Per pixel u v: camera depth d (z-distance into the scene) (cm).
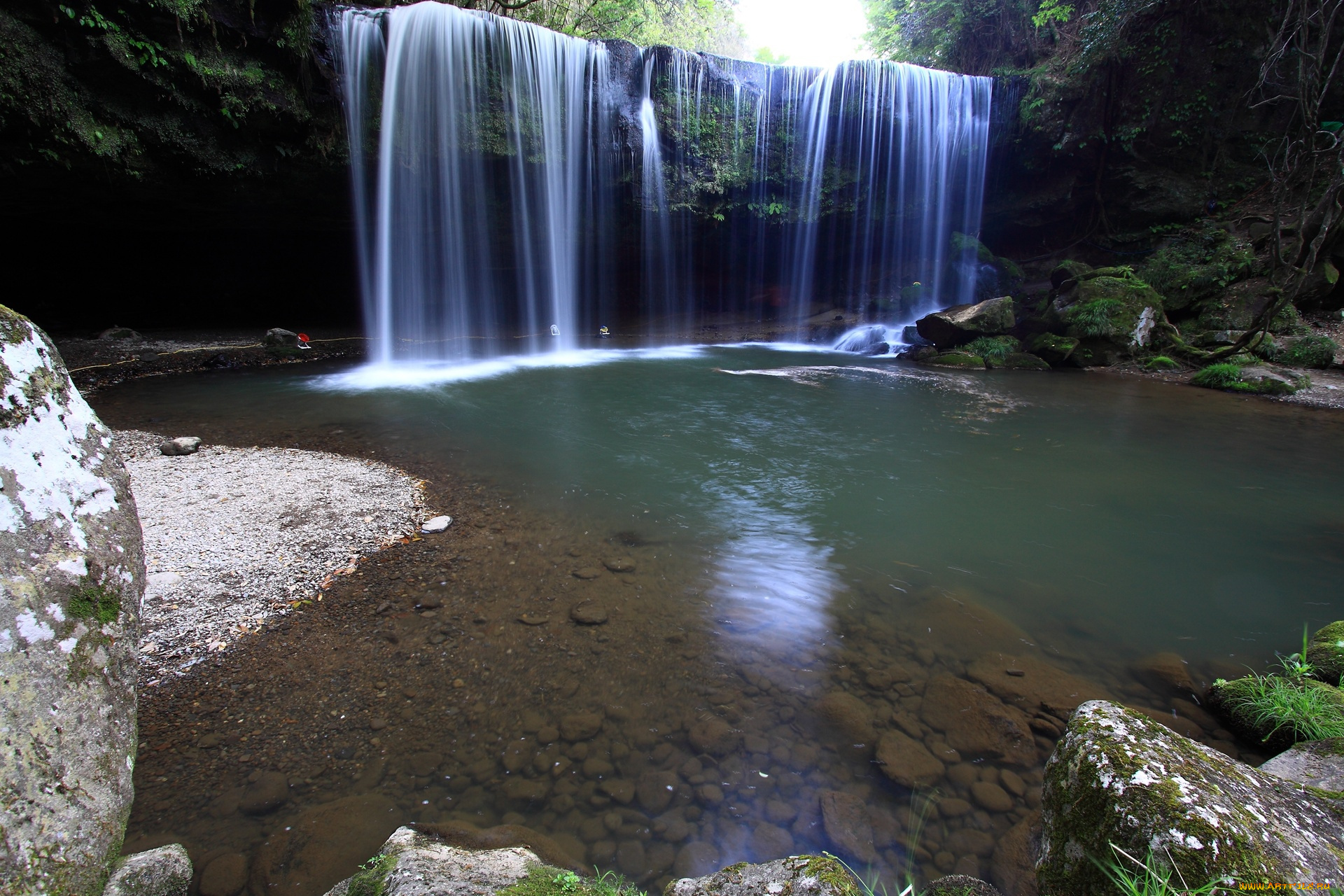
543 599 412
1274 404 1027
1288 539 527
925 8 2072
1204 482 660
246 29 1047
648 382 1205
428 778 266
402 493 590
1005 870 222
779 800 256
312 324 1594
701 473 675
